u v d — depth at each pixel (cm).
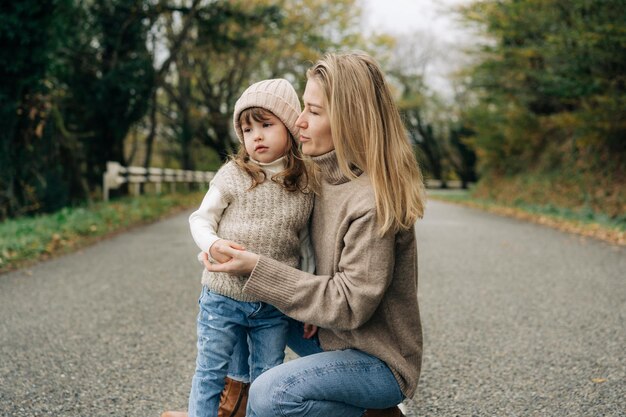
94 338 430
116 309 513
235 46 2025
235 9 1941
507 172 2353
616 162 1645
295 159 231
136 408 313
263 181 230
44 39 1097
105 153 1805
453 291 603
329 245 215
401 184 209
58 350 403
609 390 338
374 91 211
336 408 212
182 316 493
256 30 2227
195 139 3189
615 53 1212
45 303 533
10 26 1039
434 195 3066
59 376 356
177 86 2841
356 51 221
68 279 640
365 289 200
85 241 925
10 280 630
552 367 377
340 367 206
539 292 598
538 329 463
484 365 381
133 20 1722
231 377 251
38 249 788
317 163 222
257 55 2658
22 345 413
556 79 1335
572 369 373
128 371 366
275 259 228
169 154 3500
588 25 1220
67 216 1077
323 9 2609
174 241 950
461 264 770
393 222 205
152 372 365
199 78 2867
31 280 632
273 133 229
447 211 1831
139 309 514
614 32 1161
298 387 203
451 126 4816
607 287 623
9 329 451
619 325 473
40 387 339
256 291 208
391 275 205
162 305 529
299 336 246
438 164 5281
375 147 206
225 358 233
